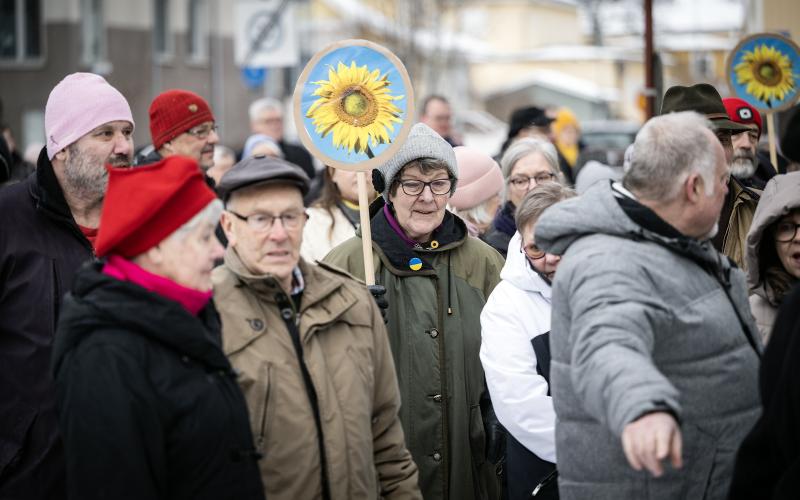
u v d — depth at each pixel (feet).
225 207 11.79
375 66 14.65
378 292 14.01
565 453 10.86
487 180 19.77
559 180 19.16
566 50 168.76
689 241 10.57
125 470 9.67
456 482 14.85
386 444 12.28
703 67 152.76
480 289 15.55
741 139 18.99
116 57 88.17
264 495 10.55
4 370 14.08
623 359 9.41
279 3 60.80
